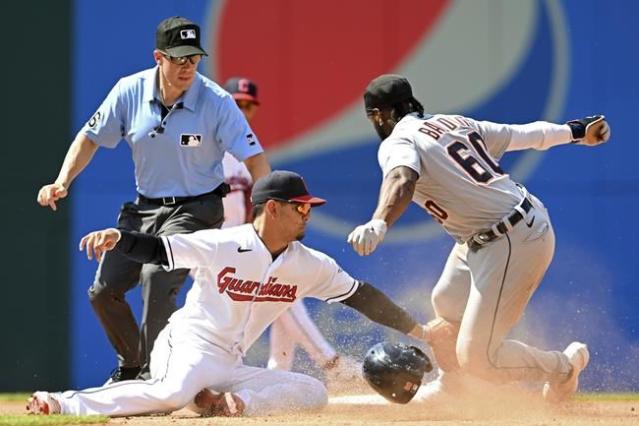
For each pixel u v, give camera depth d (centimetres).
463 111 3653
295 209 2045
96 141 2489
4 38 3628
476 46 3650
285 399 2167
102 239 1959
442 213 2248
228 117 2461
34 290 3622
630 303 3603
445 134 2220
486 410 2288
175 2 3644
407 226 3609
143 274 2397
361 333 3244
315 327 3006
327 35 3650
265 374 2178
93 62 3644
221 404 2098
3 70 3622
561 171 3631
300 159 3650
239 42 3644
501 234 2206
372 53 3650
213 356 2108
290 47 3650
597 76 3650
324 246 3641
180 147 2439
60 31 3641
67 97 3631
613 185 3628
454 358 2380
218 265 2059
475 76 3653
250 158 2467
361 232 2014
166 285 2388
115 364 3638
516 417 2166
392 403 2394
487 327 2225
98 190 3612
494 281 2216
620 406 2536
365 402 2439
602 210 3625
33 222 3612
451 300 2378
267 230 2062
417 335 2306
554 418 2134
